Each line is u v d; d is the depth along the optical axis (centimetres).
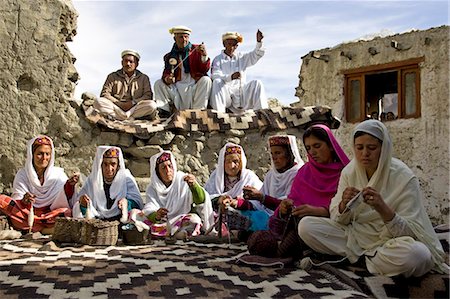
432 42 1297
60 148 829
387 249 397
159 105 929
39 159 688
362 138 425
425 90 1304
